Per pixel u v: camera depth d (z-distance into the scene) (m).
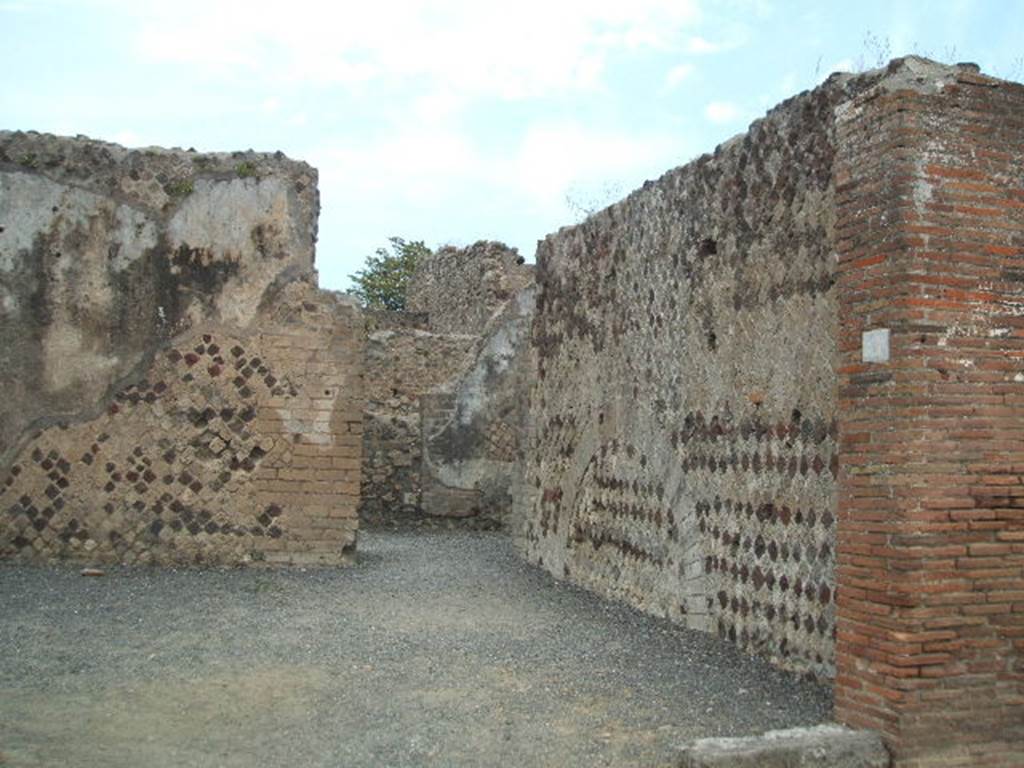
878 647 5.39
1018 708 5.38
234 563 10.84
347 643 7.68
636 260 9.74
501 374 17.56
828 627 6.73
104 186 10.77
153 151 10.91
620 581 9.83
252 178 11.11
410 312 26.27
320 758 5.29
